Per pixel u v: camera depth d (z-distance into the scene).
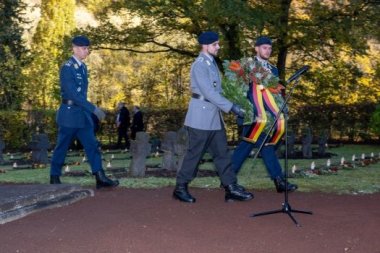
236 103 7.20
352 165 11.84
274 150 7.90
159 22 18.20
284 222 6.10
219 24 16.53
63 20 30.22
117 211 6.62
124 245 5.23
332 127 21.39
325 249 5.14
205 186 8.54
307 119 21.39
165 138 10.99
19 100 23.20
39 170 11.94
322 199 7.42
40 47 28.64
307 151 14.73
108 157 15.90
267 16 15.57
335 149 18.00
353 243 5.32
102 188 8.23
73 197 7.24
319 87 20.42
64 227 5.88
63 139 8.20
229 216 6.38
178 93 26.64
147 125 23.39
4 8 24.66
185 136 10.02
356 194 7.81
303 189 8.23
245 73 7.32
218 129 7.15
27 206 6.50
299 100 20.70
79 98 8.01
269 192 7.98
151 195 7.71
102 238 5.46
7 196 6.55
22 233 5.66
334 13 17.11
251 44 16.45
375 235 5.59
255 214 6.38
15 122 20.45
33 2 35.34
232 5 14.73
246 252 5.04
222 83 7.24
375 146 19.53
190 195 7.24
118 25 23.31
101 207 6.86
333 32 16.89
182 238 5.46
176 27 18.36
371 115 20.19
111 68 31.05
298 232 5.70
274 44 17.64
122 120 21.02
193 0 16.58
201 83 6.96
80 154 17.48
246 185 8.58
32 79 23.77
